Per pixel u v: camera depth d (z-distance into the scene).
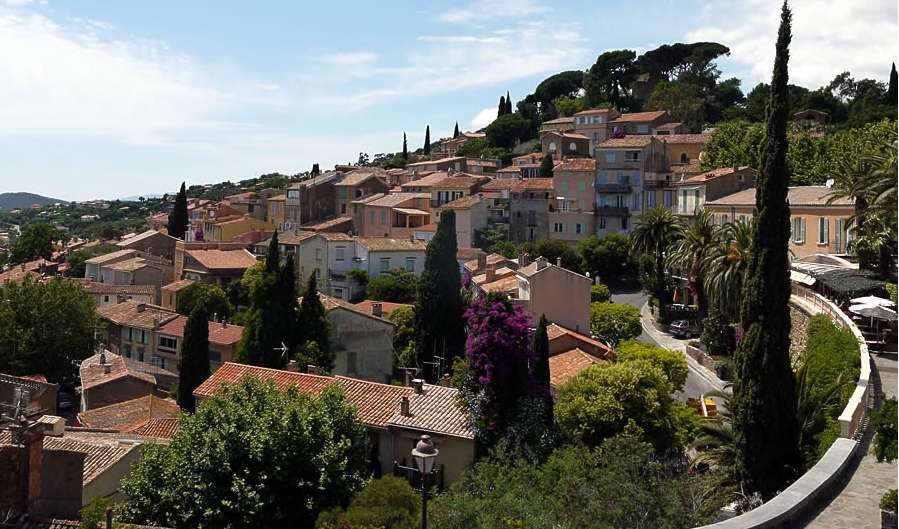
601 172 111.62
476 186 125.38
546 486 29.48
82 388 62.62
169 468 30.27
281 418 31.30
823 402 28.75
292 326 63.56
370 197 125.06
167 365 81.94
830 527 18.53
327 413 33.81
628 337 68.00
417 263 100.62
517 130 180.38
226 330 76.88
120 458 33.09
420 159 189.50
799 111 142.00
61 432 34.84
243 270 105.44
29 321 77.00
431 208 122.69
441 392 41.44
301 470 30.77
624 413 39.66
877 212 45.97
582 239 111.88
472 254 102.31
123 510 29.36
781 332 27.69
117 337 86.50
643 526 25.58
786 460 27.00
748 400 27.39
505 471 32.25
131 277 109.38
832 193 60.31
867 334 39.97
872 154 54.22
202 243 114.19
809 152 92.62
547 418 38.75
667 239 78.75
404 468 36.03
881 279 47.41
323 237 98.19
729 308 52.31
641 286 95.25
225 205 145.25
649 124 146.38
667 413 40.84
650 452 30.36
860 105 139.38
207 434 30.62
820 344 35.12
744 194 80.06
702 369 60.81
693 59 178.12
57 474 24.34
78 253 137.62
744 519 17.64
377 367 66.19
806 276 52.78
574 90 198.88
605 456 30.58
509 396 38.69
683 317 77.50
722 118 162.25
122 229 195.25
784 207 28.81
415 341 65.44
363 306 82.19
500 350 38.94
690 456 39.84
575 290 62.25
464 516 25.50
